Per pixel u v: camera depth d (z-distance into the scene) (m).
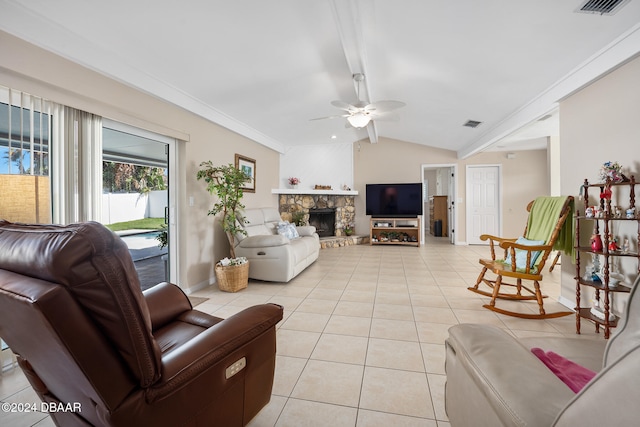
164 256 3.55
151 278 4.02
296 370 1.81
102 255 0.73
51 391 1.05
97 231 0.74
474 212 6.73
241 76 3.16
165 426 0.88
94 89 2.33
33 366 0.98
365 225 7.24
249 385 1.22
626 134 2.15
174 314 1.69
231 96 3.57
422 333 2.30
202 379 0.99
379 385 1.66
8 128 1.87
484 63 2.83
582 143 2.59
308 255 4.46
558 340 1.28
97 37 2.20
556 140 5.04
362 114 3.39
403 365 1.86
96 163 2.38
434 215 8.65
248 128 4.78
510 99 3.51
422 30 2.46
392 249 6.30
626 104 2.15
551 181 5.08
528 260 2.66
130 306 0.77
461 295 3.21
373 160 7.16
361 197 7.25
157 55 2.53
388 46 2.79
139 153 4.26
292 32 2.49
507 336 1.02
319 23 2.40
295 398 1.56
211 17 2.18
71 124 2.20
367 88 3.56
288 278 3.67
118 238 0.79
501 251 5.89
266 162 5.81
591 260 2.52
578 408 0.54
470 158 6.71
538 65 2.66
